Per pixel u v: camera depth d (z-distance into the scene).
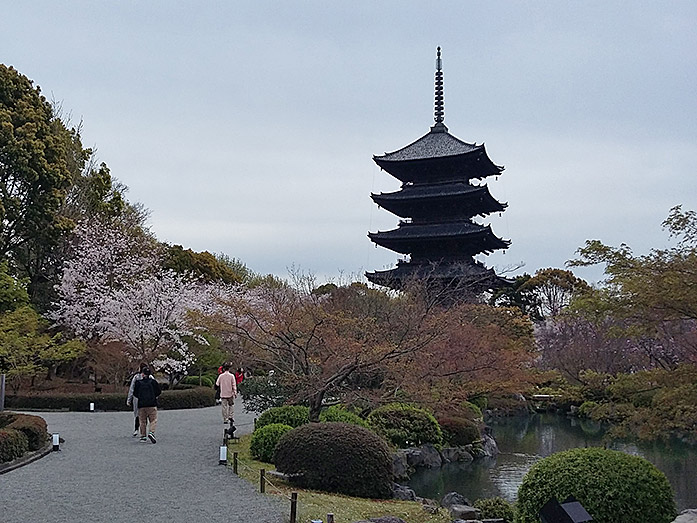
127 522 8.85
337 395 18.34
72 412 24.66
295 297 22.39
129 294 28.48
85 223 31.23
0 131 27.20
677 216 10.40
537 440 26.50
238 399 33.59
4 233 28.19
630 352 25.12
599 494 8.27
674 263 10.02
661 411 10.05
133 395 17.47
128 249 31.92
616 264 10.32
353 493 12.16
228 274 47.88
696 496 15.76
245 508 9.78
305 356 16.17
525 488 8.96
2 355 22.94
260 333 18.16
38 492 10.59
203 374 36.03
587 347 29.03
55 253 31.48
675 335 11.69
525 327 29.61
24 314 22.88
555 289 57.69
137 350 28.39
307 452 12.25
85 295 28.86
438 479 18.25
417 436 20.12
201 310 25.27
